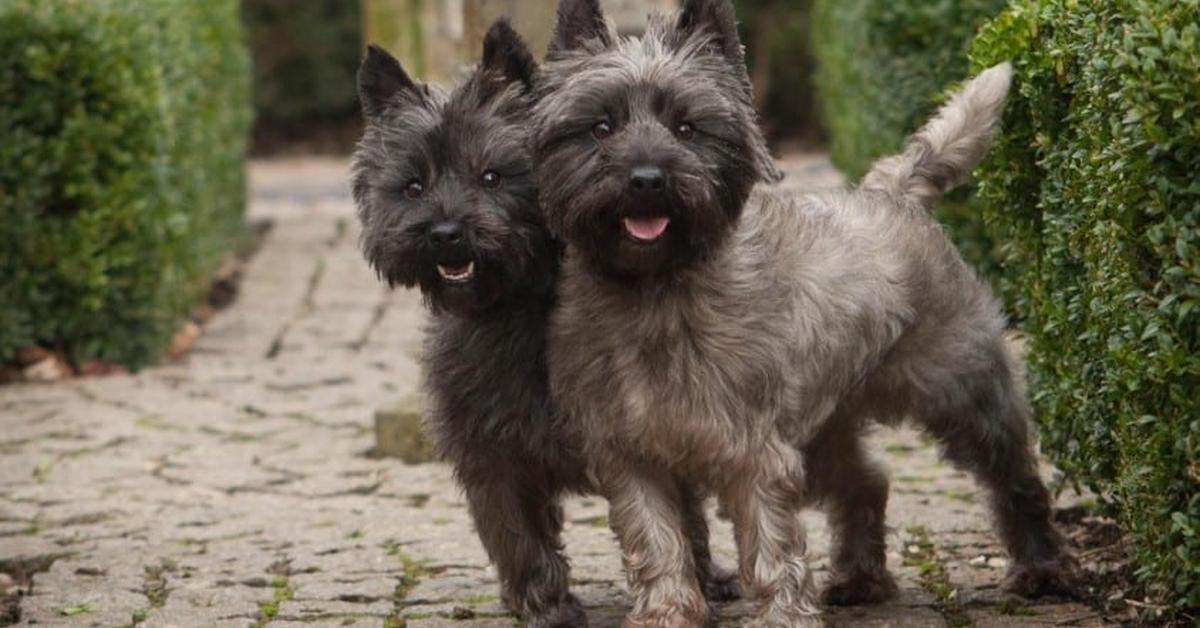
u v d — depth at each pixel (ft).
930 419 23.72
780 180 21.62
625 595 24.72
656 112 20.68
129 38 41.29
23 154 40.27
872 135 39.96
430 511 29.66
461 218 21.49
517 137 22.08
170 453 33.91
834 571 24.44
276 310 49.01
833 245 22.20
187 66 47.21
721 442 20.68
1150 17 18.95
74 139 40.45
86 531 28.76
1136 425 20.79
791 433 21.36
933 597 24.27
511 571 22.72
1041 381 24.88
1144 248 20.08
